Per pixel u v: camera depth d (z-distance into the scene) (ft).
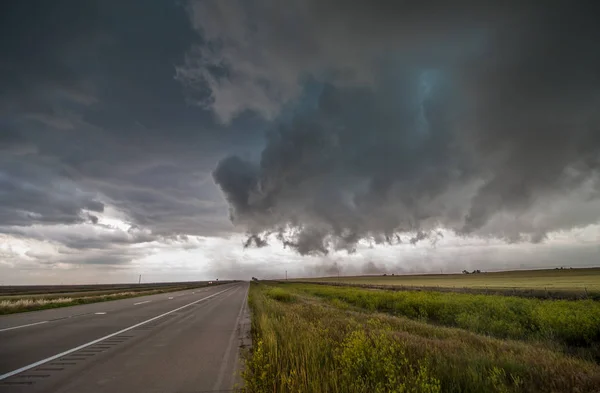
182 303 95.25
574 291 93.66
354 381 16.65
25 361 25.39
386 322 44.65
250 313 66.44
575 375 18.98
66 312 67.00
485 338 32.35
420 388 15.46
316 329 33.40
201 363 25.14
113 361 25.58
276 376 17.92
